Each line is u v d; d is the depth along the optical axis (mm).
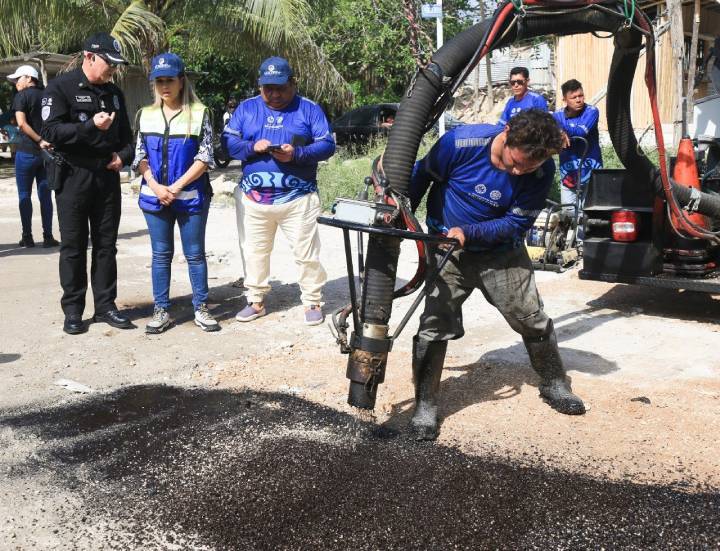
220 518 3125
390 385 4602
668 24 9391
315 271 5863
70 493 3344
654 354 5117
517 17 3488
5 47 13383
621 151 4719
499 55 30578
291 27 13766
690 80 10070
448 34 23969
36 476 3504
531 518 3100
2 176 20375
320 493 3314
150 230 5672
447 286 3773
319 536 2986
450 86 3391
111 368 4977
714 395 4355
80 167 5496
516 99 8180
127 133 5789
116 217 5801
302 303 6422
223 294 6895
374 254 3311
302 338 5605
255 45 14758
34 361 5102
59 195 5527
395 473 3490
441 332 3824
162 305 5762
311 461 3617
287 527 3053
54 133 5340
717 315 6055
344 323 3512
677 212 4969
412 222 3309
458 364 4953
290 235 5801
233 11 13805
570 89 7797
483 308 6277
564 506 3189
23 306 6383
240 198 5926
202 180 5703
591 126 7879
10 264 8023
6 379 4773
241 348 5391
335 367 4953
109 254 5828
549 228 7648
